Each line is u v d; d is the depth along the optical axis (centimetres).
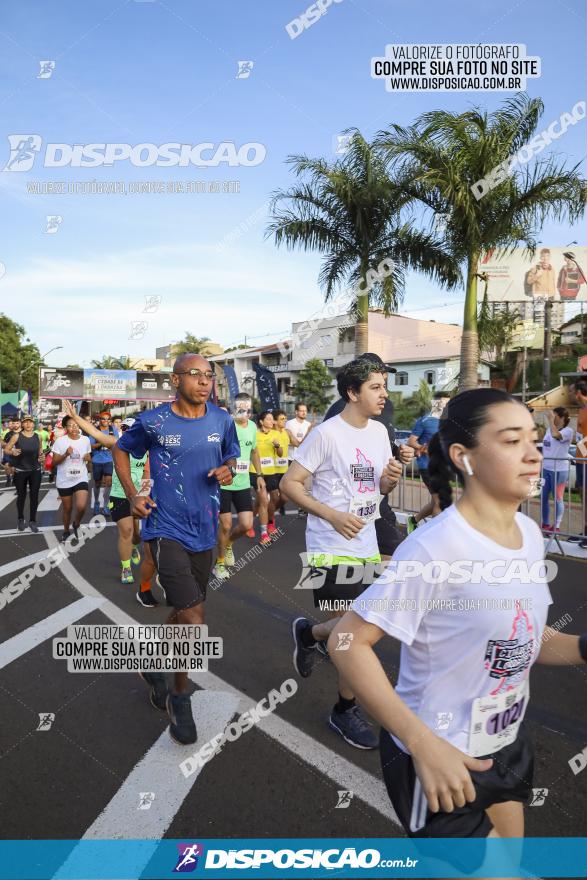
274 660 419
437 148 1255
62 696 365
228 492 658
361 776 277
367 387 319
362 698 134
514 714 152
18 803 258
